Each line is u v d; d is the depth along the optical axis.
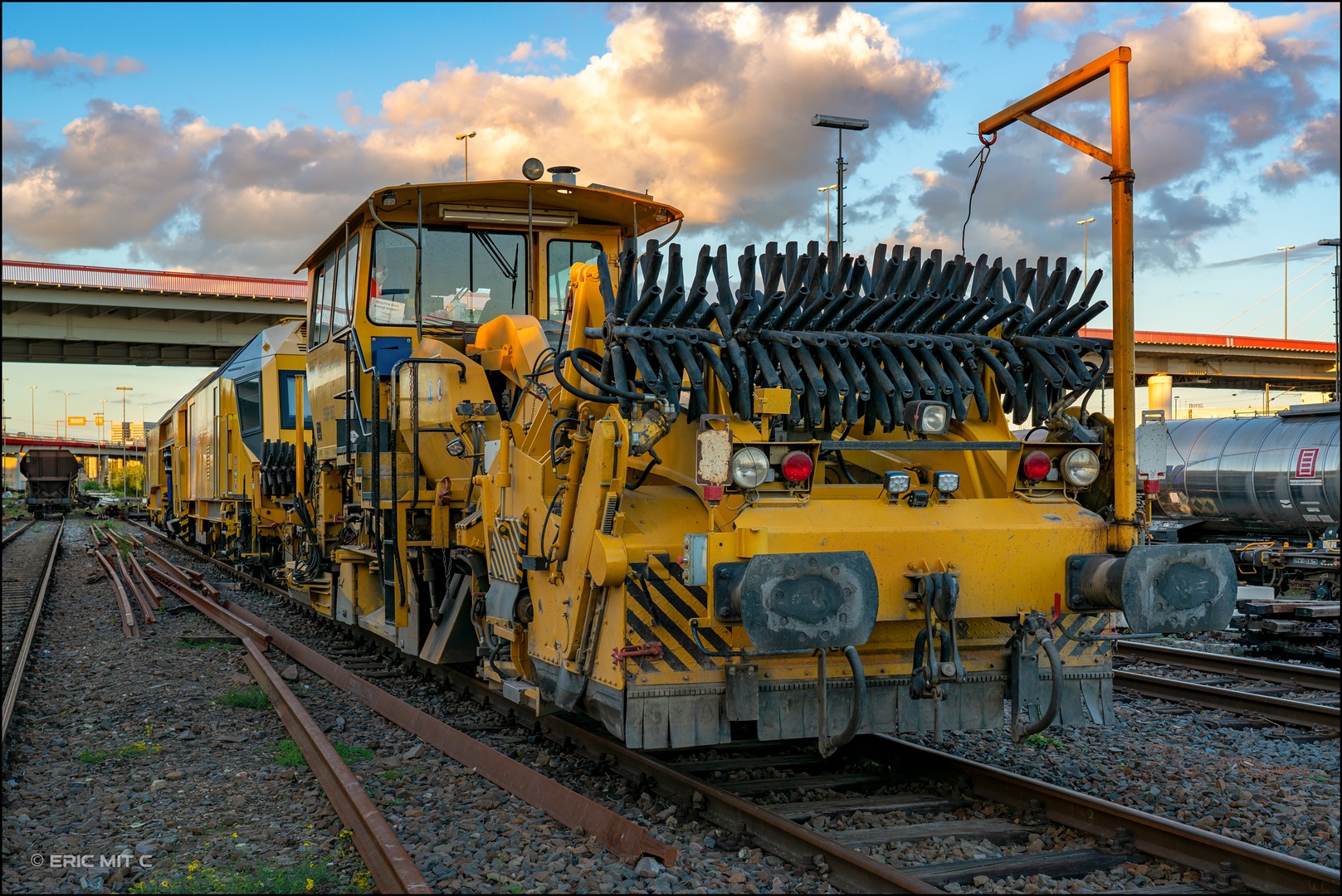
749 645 4.53
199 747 6.12
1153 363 47.03
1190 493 14.26
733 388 4.56
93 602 14.07
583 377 4.80
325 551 10.16
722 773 5.29
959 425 5.05
